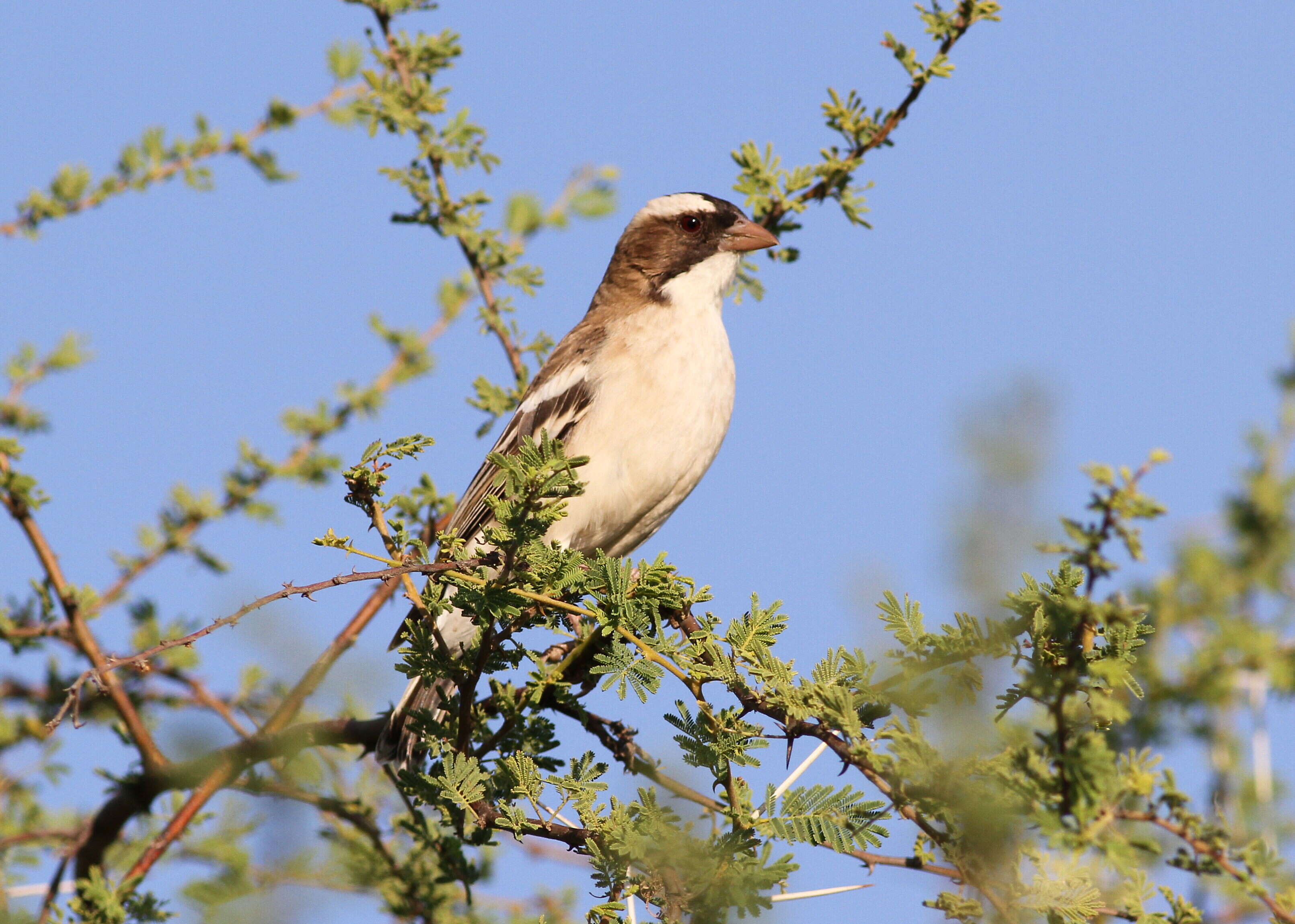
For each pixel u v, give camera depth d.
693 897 7.23
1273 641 9.09
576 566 8.03
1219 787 8.50
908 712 7.06
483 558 8.10
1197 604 9.35
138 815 10.80
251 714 11.59
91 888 9.48
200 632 7.60
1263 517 9.48
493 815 8.28
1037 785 6.24
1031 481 5.45
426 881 10.84
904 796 6.93
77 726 7.32
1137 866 6.07
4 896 10.08
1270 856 6.04
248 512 12.17
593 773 8.19
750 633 7.96
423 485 12.83
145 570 11.90
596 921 7.39
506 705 9.42
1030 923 6.65
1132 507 5.46
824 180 12.66
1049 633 6.79
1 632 10.84
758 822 7.27
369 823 11.08
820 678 7.53
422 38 12.88
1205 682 9.06
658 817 7.57
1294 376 9.75
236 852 10.63
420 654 8.45
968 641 6.89
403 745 10.70
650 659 7.98
